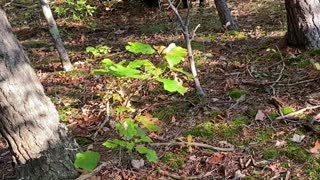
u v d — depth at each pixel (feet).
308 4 12.13
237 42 15.49
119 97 11.35
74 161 7.83
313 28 12.23
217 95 10.76
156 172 8.09
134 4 27.68
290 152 8.14
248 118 9.48
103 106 11.24
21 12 27.14
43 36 22.70
